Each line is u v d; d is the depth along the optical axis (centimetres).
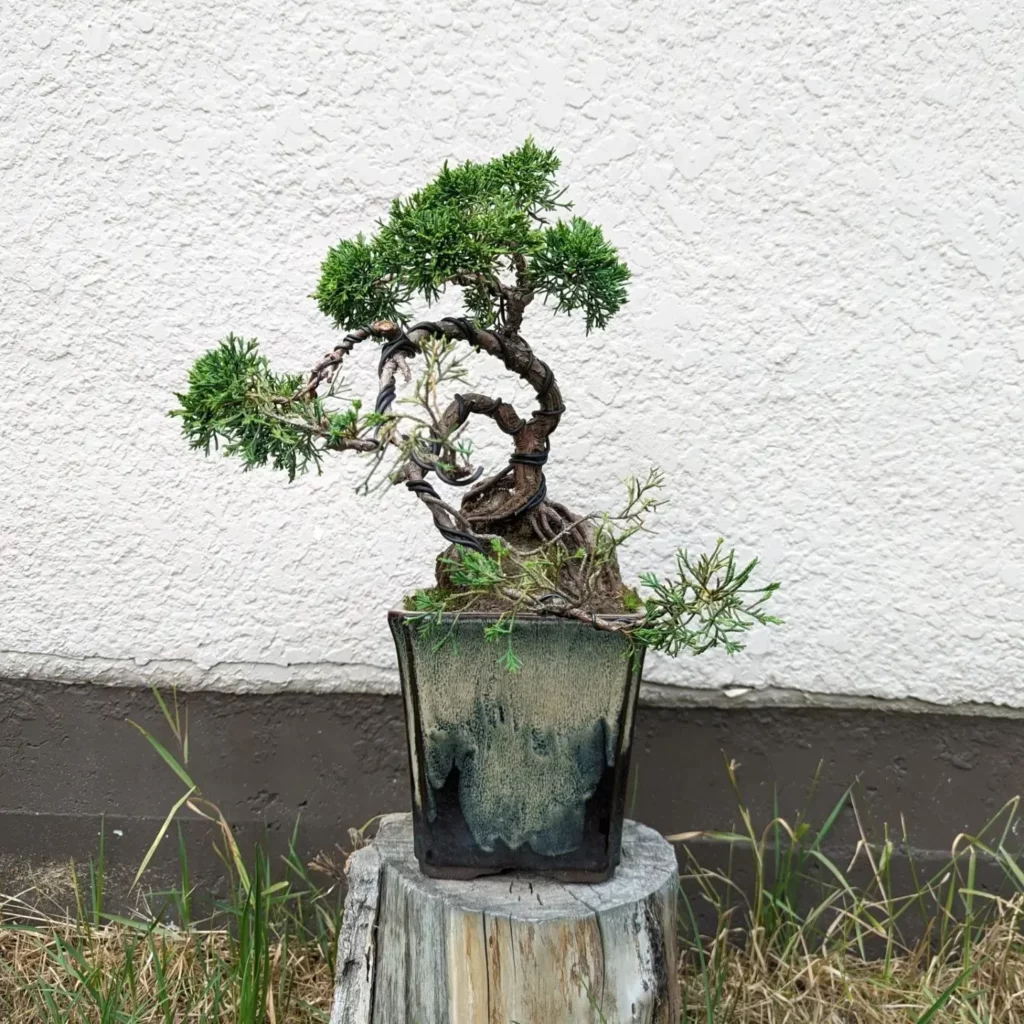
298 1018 147
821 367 152
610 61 148
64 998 149
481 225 100
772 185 149
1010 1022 143
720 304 152
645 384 153
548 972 114
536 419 119
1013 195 147
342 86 150
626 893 121
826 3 145
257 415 96
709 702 162
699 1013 148
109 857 167
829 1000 151
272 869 167
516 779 118
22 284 156
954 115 146
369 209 152
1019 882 158
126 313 156
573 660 114
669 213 150
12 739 167
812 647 157
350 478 158
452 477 100
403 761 166
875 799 162
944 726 160
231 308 155
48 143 153
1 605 163
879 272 150
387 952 125
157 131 152
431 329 105
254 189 153
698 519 155
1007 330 149
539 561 109
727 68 147
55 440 159
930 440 152
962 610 155
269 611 162
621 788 122
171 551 161
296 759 166
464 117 150
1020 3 143
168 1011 140
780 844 163
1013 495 152
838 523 155
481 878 124
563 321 153
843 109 147
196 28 150
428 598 117
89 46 151
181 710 166
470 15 148
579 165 150
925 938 158
